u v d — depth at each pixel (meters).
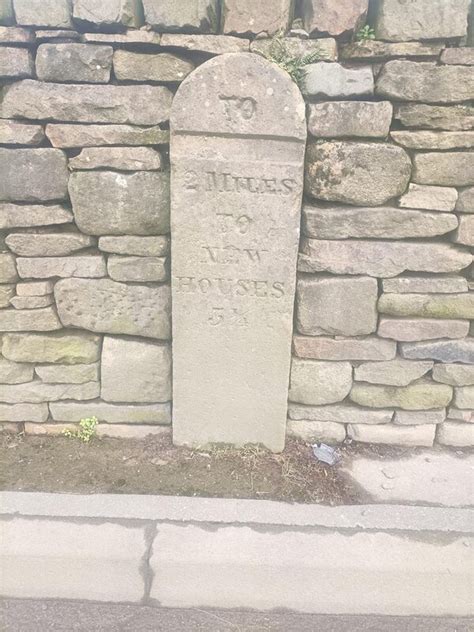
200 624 2.02
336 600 2.07
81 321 2.58
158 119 2.27
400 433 2.76
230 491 2.44
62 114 2.26
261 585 2.08
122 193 2.34
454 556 2.12
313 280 2.46
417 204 2.34
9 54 2.20
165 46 2.21
